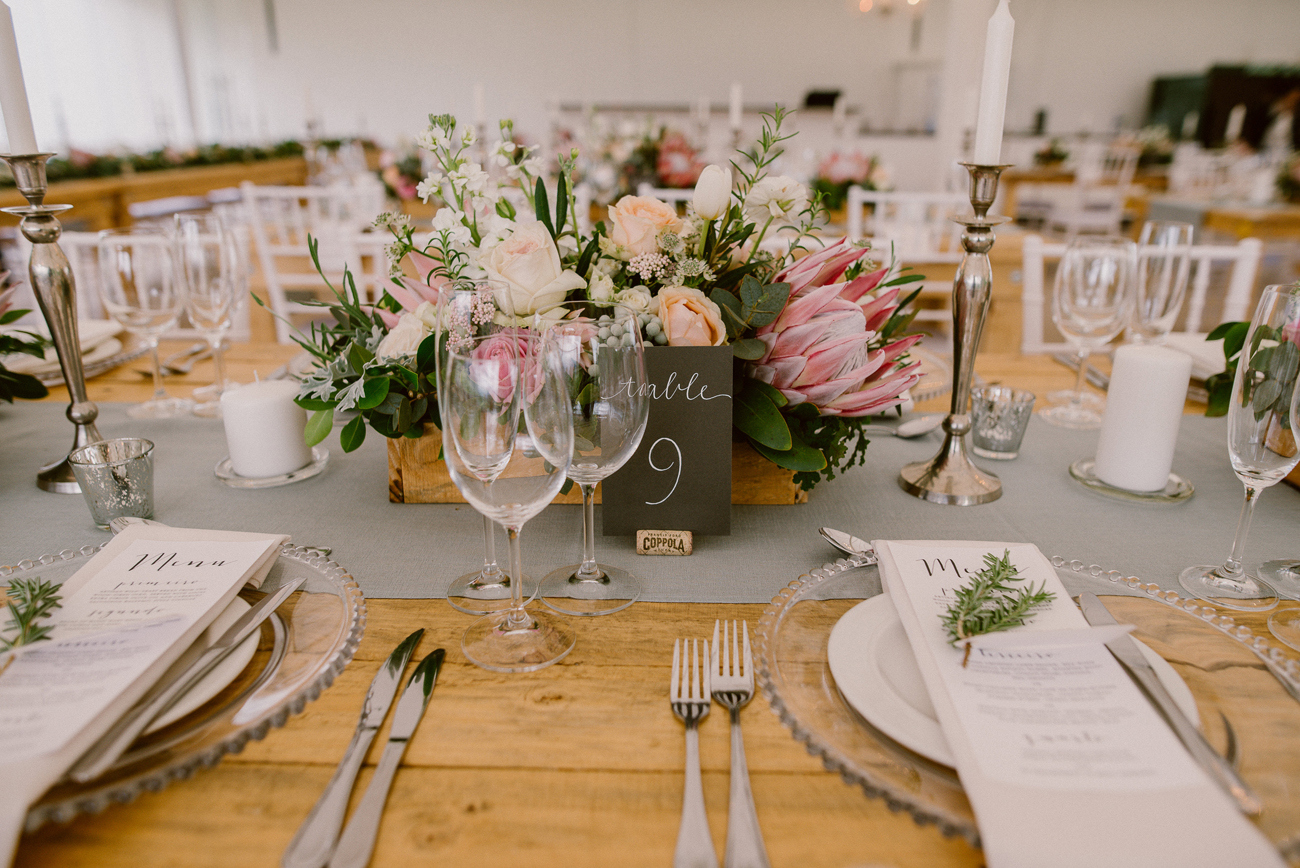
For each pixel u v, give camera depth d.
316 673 0.59
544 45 10.08
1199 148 8.52
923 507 0.96
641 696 0.61
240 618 0.65
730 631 0.70
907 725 0.53
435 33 10.03
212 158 6.39
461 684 0.62
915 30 9.90
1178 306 1.35
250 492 0.99
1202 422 1.25
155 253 1.22
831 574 0.73
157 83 9.22
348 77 10.14
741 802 0.50
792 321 0.82
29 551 0.84
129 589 0.66
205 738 0.53
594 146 3.88
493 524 0.85
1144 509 0.96
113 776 0.49
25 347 1.13
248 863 0.46
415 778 0.52
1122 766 0.48
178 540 0.73
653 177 3.62
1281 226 4.13
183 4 9.61
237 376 1.46
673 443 0.83
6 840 0.43
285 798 0.51
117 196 4.67
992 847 0.43
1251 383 0.71
